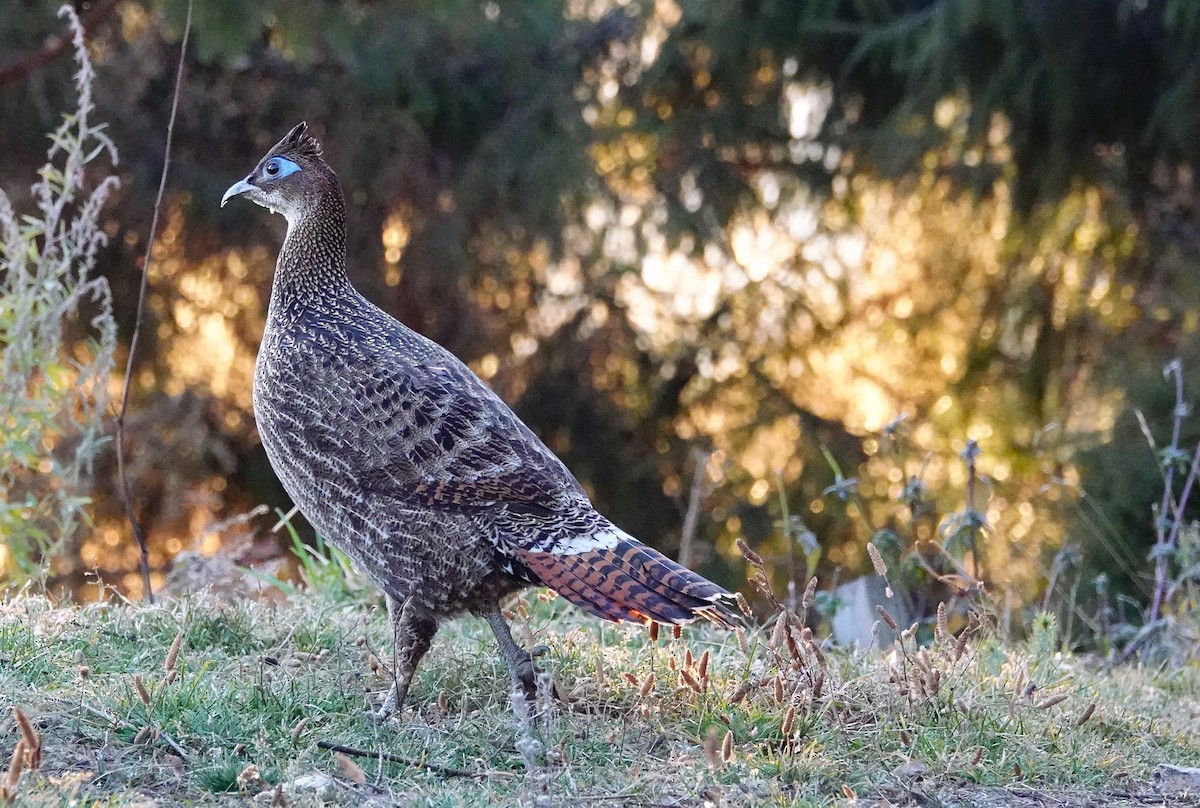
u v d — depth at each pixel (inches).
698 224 699.4
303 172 295.0
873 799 226.2
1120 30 550.9
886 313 754.8
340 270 294.2
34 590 368.5
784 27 633.0
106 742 225.0
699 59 677.3
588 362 747.4
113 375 674.2
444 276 684.7
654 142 709.3
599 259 727.1
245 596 356.8
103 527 654.5
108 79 640.4
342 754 228.2
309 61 645.3
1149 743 263.6
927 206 687.1
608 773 228.5
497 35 693.3
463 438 254.1
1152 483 502.9
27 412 356.8
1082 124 573.3
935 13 564.1
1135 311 620.4
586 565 243.9
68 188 362.3
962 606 369.7
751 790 221.5
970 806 227.3
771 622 329.1
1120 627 377.4
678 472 727.1
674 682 267.9
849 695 259.8
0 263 362.6
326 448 261.9
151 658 270.8
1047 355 650.2
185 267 681.6
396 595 260.2
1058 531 516.1
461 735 243.4
